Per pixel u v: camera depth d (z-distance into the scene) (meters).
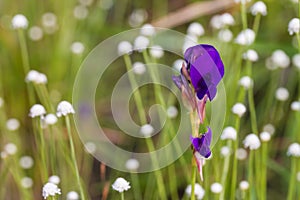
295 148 0.39
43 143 0.39
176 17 0.49
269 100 0.46
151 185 0.43
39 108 0.39
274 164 0.43
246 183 0.39
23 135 0.48
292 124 0.45
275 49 0.47
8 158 0.42
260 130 0.46
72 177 0.42
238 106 0.38
